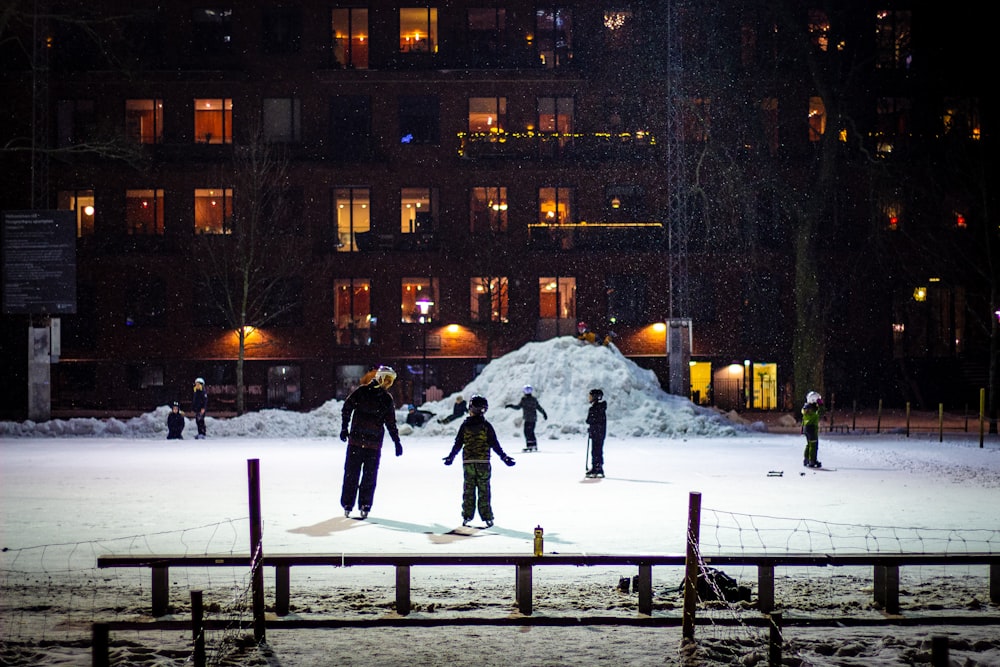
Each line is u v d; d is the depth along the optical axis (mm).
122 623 11461
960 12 87188
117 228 85125
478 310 86312
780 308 87375
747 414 83938
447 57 87188
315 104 86750
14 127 84938
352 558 12711
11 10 69750
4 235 62000
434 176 86438
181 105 86250
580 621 12438
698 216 86500
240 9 86500
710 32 86188
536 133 85625
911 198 85625
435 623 12359
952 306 88000
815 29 87562
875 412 81500
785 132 86688
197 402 54781
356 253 85312
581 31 87562
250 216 82375
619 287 86812
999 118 86125
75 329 84812
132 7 85688
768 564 13000
